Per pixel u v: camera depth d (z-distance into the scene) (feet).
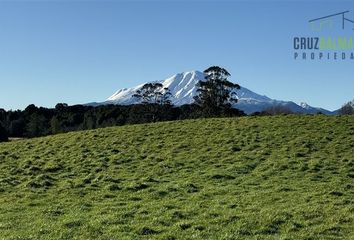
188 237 59.98
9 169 121.70
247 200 82.79
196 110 426.51
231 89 416.46
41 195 92.38
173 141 149.69
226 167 114.93
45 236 61.26
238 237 60.08
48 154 139.44
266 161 119.34
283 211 72.43
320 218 69.41
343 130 152.87
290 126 163.02
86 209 78.79
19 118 542.98
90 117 497.05
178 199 85.35
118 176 109.50
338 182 96.99
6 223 68.95
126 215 72.38
